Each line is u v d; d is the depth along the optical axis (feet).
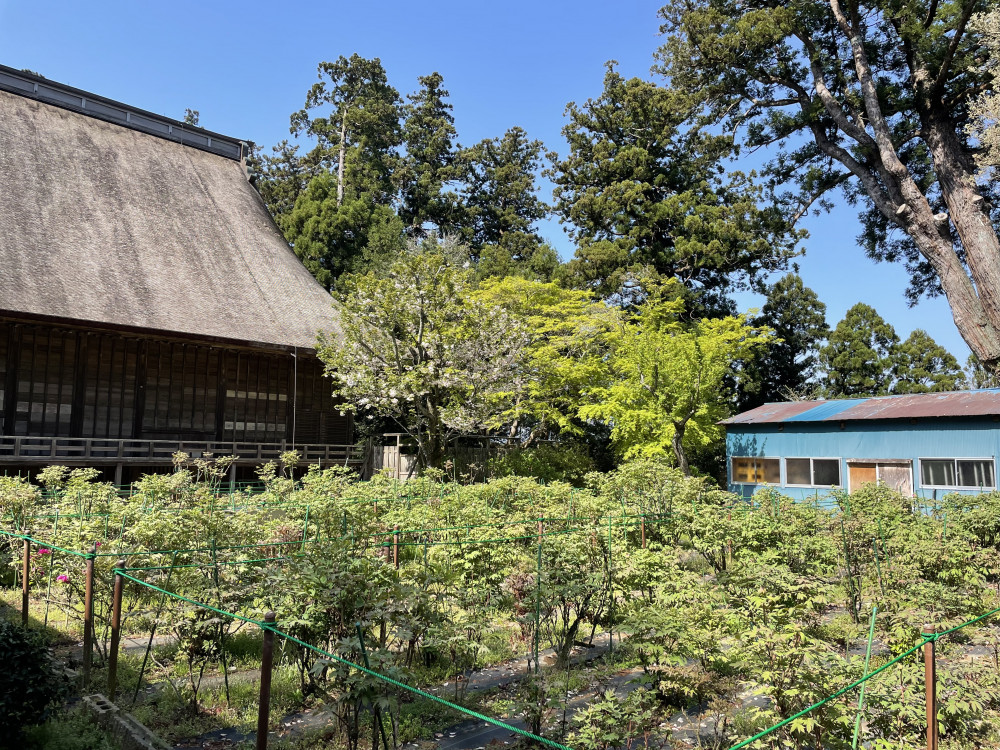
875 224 95.45
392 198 182.09
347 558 20.49
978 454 66.64
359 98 188.24
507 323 80.23
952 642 23.11
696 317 129.18
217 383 86.99
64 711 20.65
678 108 95.71
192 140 111.65
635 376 86.38
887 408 75.97
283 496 49.08
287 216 150.20
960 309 76.18
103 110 102.22
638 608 25.66
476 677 24.56
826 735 16.24
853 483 75.46
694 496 49.70
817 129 90.02
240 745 19.03
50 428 74.49
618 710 16.79
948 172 77.97
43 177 87.51
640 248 133.18
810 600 20.85
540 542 26.94
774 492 53.31
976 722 17.26
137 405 80.33
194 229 97.96
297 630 20.72
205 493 38.60
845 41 86.07
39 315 68.23
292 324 92.73
